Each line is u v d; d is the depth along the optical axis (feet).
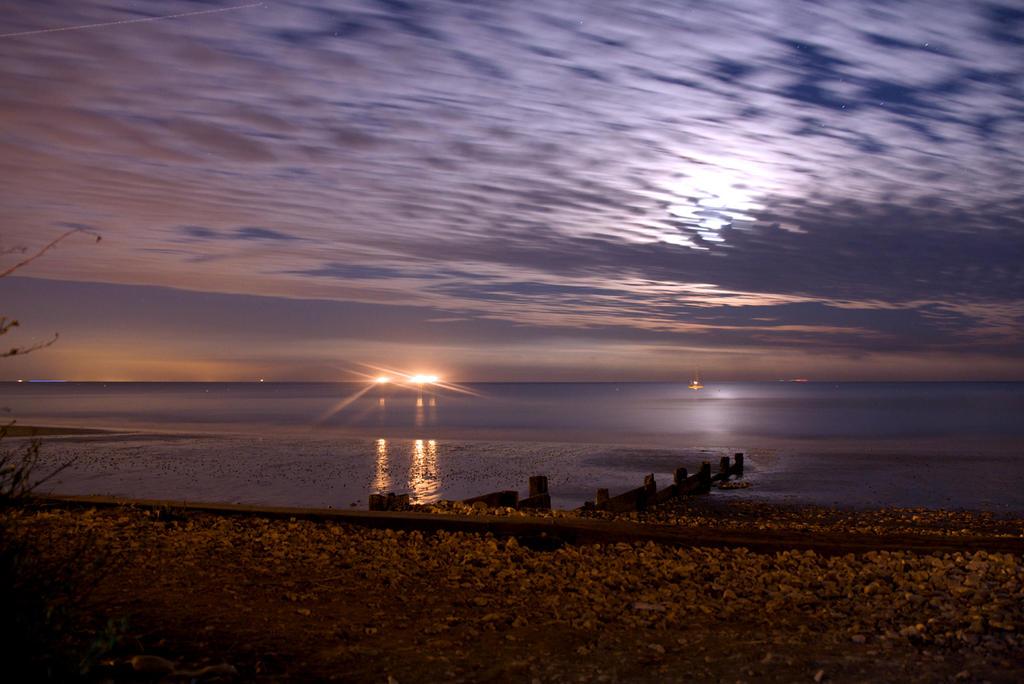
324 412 241.55
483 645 15.83
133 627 15.74
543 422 186.60
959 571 20.81
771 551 23.80
